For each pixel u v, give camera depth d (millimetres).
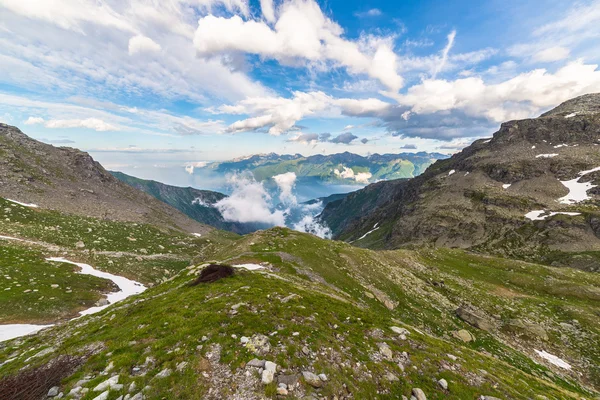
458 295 61812
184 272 38219
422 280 68562
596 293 67000
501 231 186875
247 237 80750
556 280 75000
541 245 159875
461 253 103812
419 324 44781
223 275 32938
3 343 22703
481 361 23219
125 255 88250
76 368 14578
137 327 19250
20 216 92438
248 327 18562
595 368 39688
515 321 50812
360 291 50969
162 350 15484
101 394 11633
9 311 40000
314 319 21703
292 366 14766
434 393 15352
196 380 12703
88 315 26938
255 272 39438
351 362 16609
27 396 12359
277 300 24719
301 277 50719
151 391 11922
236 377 13195
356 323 23438
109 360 14828
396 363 17719
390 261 78312
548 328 50281
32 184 134750
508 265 91000
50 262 60344
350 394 13805
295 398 12383
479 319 48812
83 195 157375
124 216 155125
